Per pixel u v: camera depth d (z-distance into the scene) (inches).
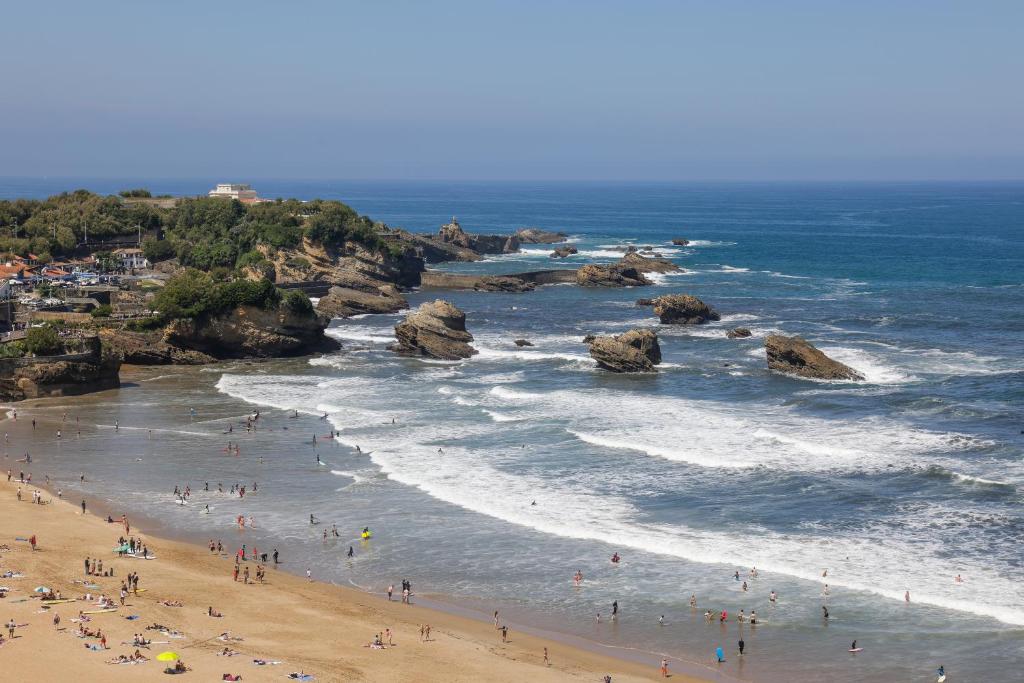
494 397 5182.1
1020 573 2888.8
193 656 2390.5
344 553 3198.8
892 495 3528.5
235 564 3105.3
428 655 2486.5
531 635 2650.1
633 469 3905.0
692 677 2409.0
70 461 4141.2
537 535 3289.9
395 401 5132.9
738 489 3644.2
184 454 4229.8
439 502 3612.2
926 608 2709.2
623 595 2866.6
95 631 2507.4
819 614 2706.7
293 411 4936.0
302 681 2273.6
